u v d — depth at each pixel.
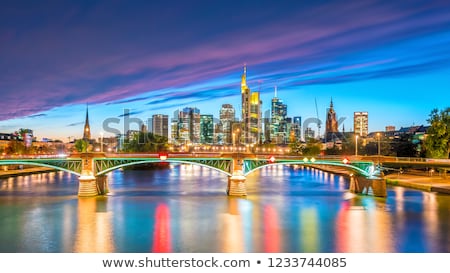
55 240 73.38
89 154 125.19
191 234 77.94
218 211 100.00
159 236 76.31
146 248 69.00
